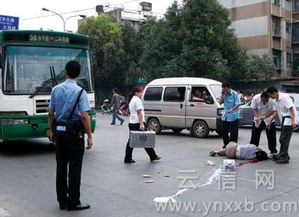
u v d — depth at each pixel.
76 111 5.71
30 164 9.35
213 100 13.88
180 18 29.41
